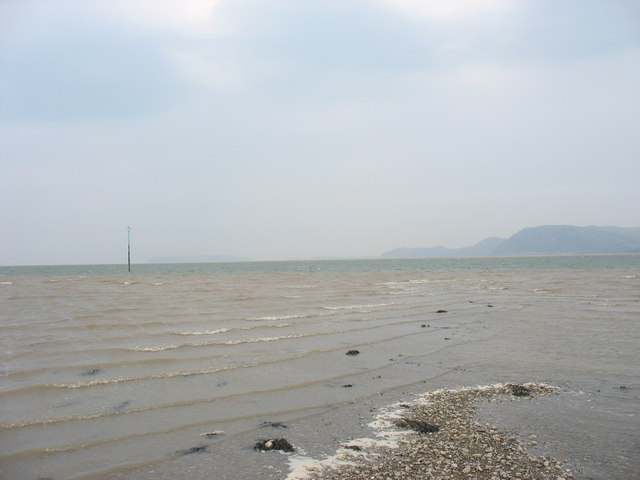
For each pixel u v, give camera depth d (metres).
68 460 6.30
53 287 38.56
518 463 6.19
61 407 8.43
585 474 5.87
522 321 18.92
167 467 6.11
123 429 7.42
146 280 51.25
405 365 11.79
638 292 30.72
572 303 25.03
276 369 11.23
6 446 6.72
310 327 17.12
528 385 10.01
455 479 5.73
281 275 63.81
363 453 6.55
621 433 7.25
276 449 6.68
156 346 13.56
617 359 12.33
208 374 10.71
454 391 9.59
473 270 77.44
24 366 11.19
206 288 36.41
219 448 6.73
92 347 13.34
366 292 32.25
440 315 20.69
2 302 25.16
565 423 7.70
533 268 82.06
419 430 7.43
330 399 9.04
